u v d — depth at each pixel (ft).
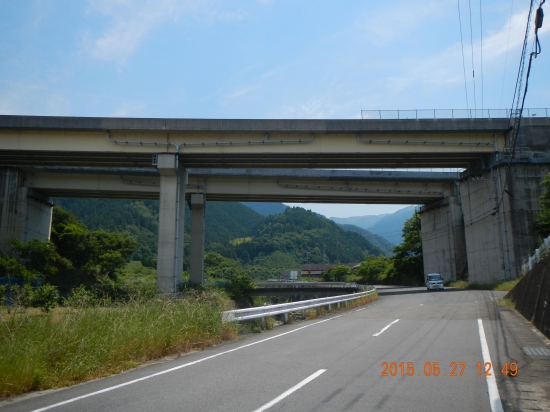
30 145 116.26
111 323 35.60
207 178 159.53
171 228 117.19
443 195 168.45
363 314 70.49
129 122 114.73
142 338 34.99
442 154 124.47
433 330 46.42
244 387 24.02
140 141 117.60
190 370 29.30
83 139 117.39
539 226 117.80
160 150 118.11
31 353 27.55
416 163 135.13
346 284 181.88
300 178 158.40
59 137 116.98
